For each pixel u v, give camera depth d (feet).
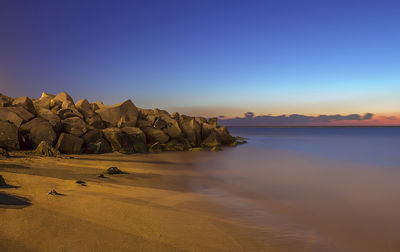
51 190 19.71
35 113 52.47
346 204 25.58
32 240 11.51
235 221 18.19
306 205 24.79
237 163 53.16
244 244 14.21
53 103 65.00
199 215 18.37
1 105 50.70
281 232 17.11
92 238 12.39
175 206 19.89
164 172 36.86
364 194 29.71
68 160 37.27
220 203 22.82
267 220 19.36
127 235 13.23
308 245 15.43
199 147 79.05
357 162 58.13
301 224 19.30
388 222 20.58
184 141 75.61
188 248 12.66
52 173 27.22
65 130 53.78
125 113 69.67
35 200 16.99
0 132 42.04
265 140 140.56
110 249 11.51
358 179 38.91
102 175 28.14
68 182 23.47
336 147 97.14
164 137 72.02
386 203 26.16
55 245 11.32
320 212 22.80
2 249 10.43
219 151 74.13
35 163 32.27
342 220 20.85
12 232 12.01
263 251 13.67
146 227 14.60
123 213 16.40
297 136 192.44
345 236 17.52
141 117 76.64
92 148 51.96
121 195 20.81
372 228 19.20
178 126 77.66
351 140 141.90
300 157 66.33
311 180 37.45
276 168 48.14
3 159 32.91
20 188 19.75
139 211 17.21
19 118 45.93
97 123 63.31
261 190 30.30
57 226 13.28
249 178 37.63
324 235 17.40
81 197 18.79
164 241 13.07
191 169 42.52
